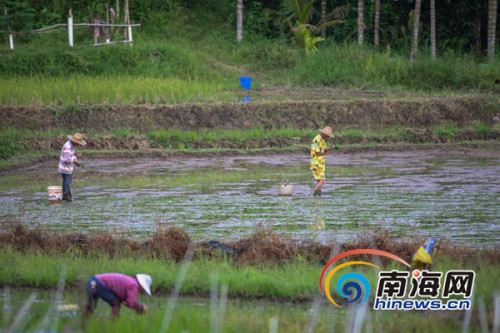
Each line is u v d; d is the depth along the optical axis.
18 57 58.62
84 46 62.09
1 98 47.09
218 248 20.20
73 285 17.11
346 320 14.27
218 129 48.03
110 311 15.18
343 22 74.81
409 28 73.12
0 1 64.94
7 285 17.33
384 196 29.84
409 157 43.59
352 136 47.28
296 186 32.94
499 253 19.14
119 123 46.72
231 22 77.88
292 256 19.52
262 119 49.09
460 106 51.81
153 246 20.47
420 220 24.69
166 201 28.97
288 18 71.81
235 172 37.75
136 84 52.28
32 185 33.41
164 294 16.75
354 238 21.69
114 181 34.66
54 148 42.91
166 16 76.25
